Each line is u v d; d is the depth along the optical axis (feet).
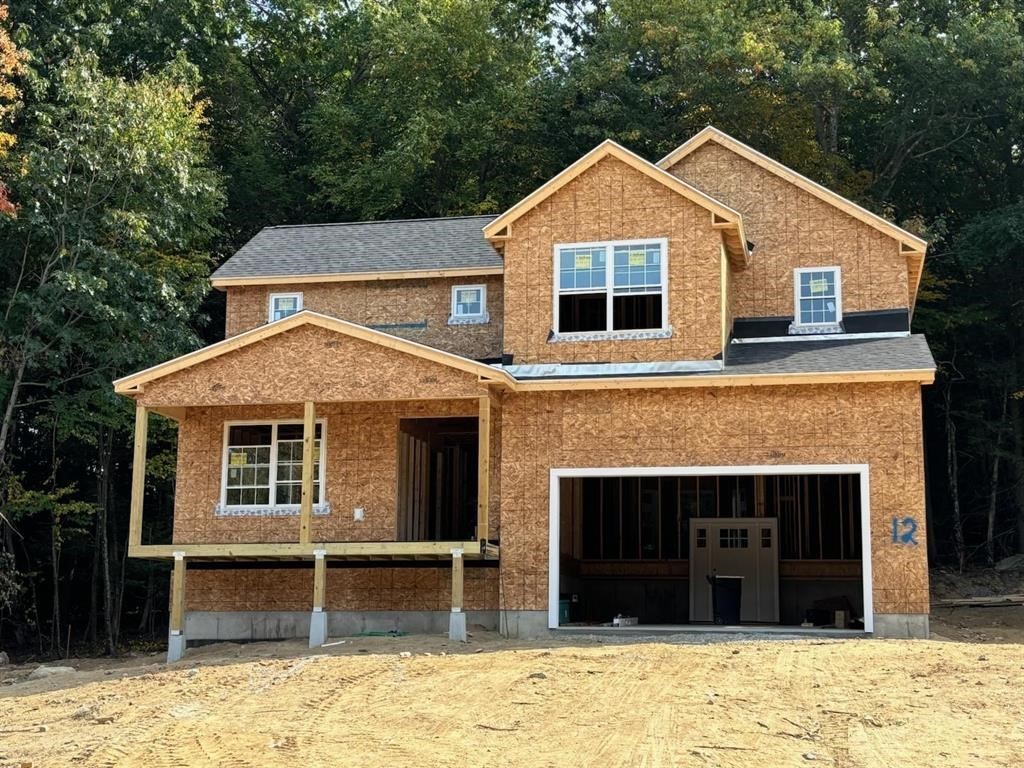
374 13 139.85
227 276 83.61
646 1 128.77
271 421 74.59
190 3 123.65
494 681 49.14
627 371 69.31
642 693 45.96
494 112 126.21
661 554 85.97
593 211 72.13
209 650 69.92
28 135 99.55
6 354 92.73
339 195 125.80
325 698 47.60
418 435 76.89
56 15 104.01
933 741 38.40
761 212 78.59
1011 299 123.54
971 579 110.93
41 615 113.60
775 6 131.34
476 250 82.48
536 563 68.49
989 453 119.55
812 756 37.17
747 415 67.26
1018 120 123.65
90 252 95.45
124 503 117.80
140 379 70.13
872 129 134.41
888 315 74.95
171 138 99.09
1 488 95.35
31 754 41.50
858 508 83.61
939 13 132.57
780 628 68.95
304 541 67.72
